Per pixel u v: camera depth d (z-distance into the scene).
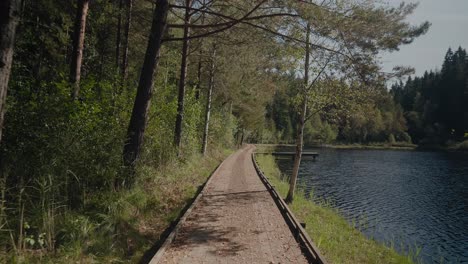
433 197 21.50
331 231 10.08
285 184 18.89
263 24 9.41
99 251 5.51
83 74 15.57
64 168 6.77
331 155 58.88
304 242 6.92
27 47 11.46
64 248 5.14
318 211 12.75
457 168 38.81
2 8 3.79
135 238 6.53
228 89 24.95
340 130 97.62
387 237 12.95
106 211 6.87
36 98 7.46
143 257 5.94
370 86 9.67
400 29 8.70
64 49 13.29
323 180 27.72
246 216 9.25
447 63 97.31
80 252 5.23
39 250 5.00
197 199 10.32
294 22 8.87
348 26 8.26
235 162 25.89
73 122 7.48
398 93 115.94
